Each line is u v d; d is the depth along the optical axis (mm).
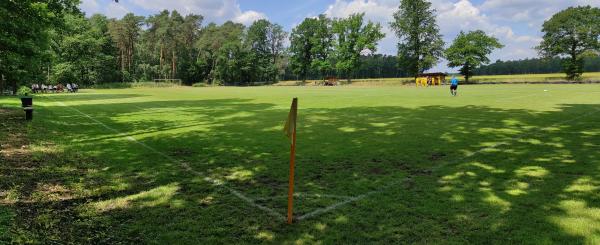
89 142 11352
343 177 7387
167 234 4801
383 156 9188
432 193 6277
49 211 5539
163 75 104500
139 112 21125
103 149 10273
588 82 68375
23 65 18969
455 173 7508
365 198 6098
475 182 6859
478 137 11625
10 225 4918
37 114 18828
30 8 15516
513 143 10555
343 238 4652
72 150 10055
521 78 83500
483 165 8109
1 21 14773
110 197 6262
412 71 87125
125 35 90312
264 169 8086
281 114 19578
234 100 31859
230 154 9633
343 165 8352
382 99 30484
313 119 17000
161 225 5098
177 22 101250
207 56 104625
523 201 5789
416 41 84500
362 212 5492
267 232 4855
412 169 7902
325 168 8109
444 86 68438
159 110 22406
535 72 130000
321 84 97375
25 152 9516
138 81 96688
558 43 73125
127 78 93000
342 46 92750
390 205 5742
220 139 11875
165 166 8383
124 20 93938
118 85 82812
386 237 4648
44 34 17531
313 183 7016
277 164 8516
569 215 5191
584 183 6656
